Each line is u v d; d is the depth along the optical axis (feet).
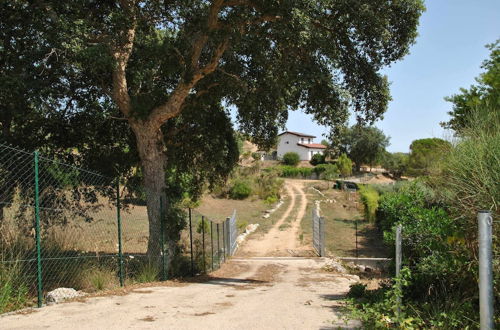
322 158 255.29
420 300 19.90
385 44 41.70
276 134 55.26
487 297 12.76
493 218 15.81
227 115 54.13
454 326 16.43
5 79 33.19
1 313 21.11
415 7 40.27
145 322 19.77
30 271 26.84
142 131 42.63
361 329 18.08
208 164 54.44
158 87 47.52
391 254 24.62
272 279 44.21
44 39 34.99
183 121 51.21
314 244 78.13
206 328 18.80
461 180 17.42
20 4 35.27
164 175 44.24
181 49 43.01
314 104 46.68
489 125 18.61
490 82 45.16
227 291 31.89
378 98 46.34
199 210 110.22
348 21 39.60
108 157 48.14
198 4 42.68
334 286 37.45
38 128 42.45
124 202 39.06
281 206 133.49
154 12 43.75
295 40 36.42
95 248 36.17
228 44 40.98
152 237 41.42
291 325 19.31
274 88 44.39
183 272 44.14
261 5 37.96
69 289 26.16
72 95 43.06
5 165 29.58
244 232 93.35
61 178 33.24
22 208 29.07
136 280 34.94
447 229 18.52
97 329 18.34
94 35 38.47
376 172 236.84
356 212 118.11
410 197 25.48
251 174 164.25
